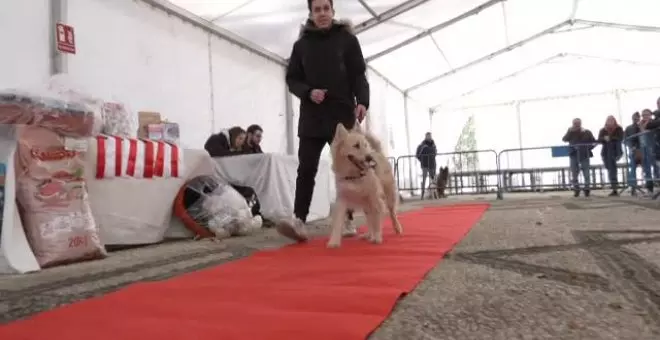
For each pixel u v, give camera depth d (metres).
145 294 2.21
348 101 4.21
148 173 4.75
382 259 2.93
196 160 5.35
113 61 5.89
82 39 5.44
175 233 5.21
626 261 2.53
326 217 8.02
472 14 13.25
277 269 2.75
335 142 3.73
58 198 3.64
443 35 14.23
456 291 2.07
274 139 10.13
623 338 1.40
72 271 3.23
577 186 12.19
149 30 6.57
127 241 4.55
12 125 3.46
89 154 4.22
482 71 19.39
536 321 1.59
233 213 5.18
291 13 8.41
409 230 4.58
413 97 20.00
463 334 1.50
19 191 3.51
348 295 2.00
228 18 7.97
